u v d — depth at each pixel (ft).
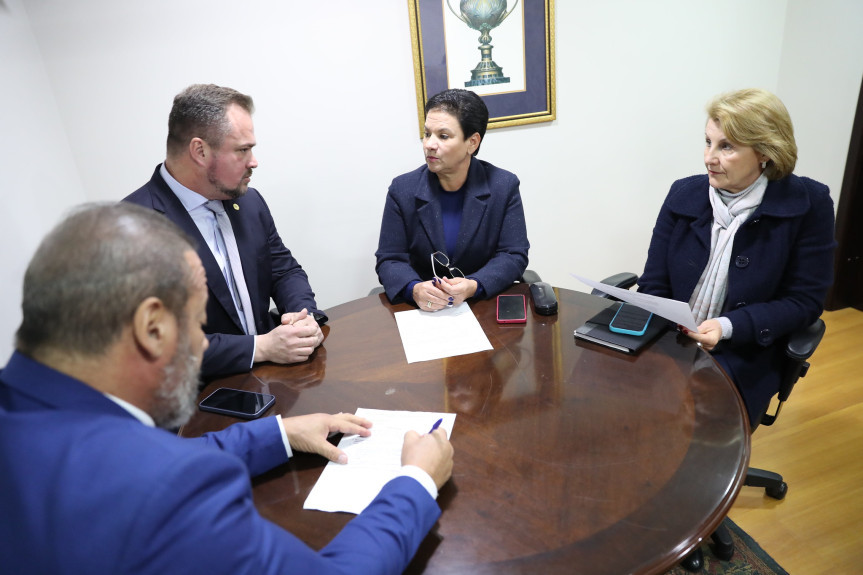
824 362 8.19
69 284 1.80
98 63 6.66
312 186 7.83
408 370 4.05
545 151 8.59
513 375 3.87
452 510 2.68
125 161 7.16
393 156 8.00
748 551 5.20
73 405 1.88
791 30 8.93
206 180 4.82
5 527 1.71
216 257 5.24
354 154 7.83
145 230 1.95
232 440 3.06
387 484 2.60
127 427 1.88
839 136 8.64
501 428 3.29
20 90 5.97
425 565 2.40
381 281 5.80
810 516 5.58
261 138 7.41
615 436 3.16
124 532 1.64
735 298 5.08
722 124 4.72
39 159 6.14
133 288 1.85
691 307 5.53
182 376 2.15
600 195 9.14
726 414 3.31
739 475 2.80
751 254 5.01
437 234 5.97
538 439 3.17
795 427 6.91
